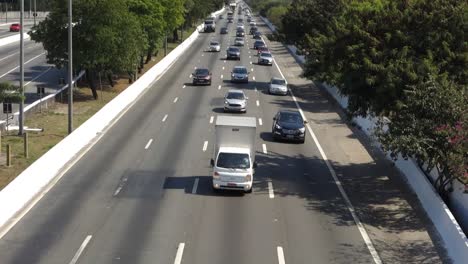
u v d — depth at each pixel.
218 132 26.09
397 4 29.88
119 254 18.25
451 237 19.91
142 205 23.20
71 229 20.39
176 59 78.38
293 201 24.56
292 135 35.25
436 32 27.47
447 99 24.09
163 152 31.77
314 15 65.81
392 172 29.47
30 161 29.52
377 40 28.19
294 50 87.44
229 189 24.95
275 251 19.00
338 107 48.06
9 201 21.48
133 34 48.72
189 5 106.12
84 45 46.44
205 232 20.45
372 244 20.19
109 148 32.38
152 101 47.88
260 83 60.66
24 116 39.38
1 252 18.22
